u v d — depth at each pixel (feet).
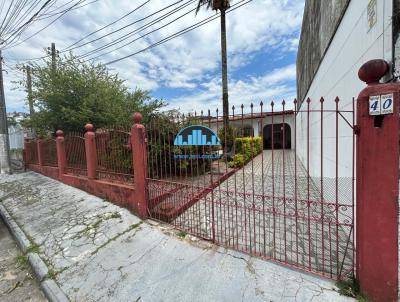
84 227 11.75
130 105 26.53
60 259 9.45
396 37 5.38
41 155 25.26
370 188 5.42
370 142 5.35
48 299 7.70
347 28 9.60
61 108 25.31
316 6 17.24
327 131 12.97
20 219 14.24
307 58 23.65
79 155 18.24
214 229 9.80
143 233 10.50
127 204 12.95
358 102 5.52
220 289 6.72
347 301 5.73
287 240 9.12
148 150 12.59
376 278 5.50
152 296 6.84
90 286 7.68
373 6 6.80
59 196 17.08
